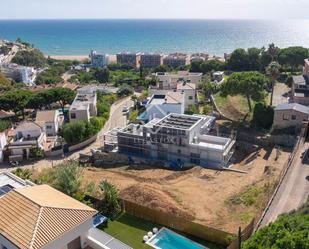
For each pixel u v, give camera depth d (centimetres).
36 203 3062
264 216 3809
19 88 13888
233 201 4606
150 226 4166
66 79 18638
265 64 12769
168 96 8750
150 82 13938
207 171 6069
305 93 8544
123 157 7069
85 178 5966
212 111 8938
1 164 7206
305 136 6372
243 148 7081
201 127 7000
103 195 4603
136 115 9494
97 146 7975
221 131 7512
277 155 6150
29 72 18062
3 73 17450
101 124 8969
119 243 3238
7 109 9900
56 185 4744
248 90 7856
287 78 10725
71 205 3192
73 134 7862
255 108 7619
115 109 10850
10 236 2770
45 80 16775
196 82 11988
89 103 9519
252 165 6119
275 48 12725
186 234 3950
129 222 4259
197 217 4231
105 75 17638
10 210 3044
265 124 7450
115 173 6200
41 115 8800
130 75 17562
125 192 5006
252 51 13562
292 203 4062
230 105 9006
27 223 2872
